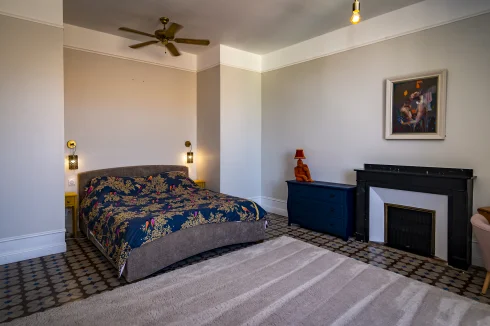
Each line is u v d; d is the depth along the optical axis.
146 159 5.06
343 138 4.40
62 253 3.44
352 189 4.03
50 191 3.37
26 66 3.16
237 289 2.21
